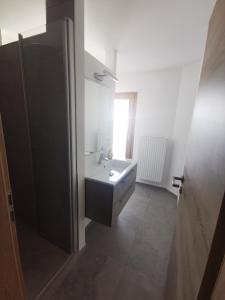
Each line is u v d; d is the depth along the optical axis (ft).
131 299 4.05
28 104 4.56
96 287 4.28
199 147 2.43
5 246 1.94
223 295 1.32
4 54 4.64
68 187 4.48
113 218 5.17
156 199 9.18
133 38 5.91
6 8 4.49
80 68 4.13
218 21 2.28
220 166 1.55
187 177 3.08
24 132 5.06
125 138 11.31
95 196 5.14
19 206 6.29
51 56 3.80
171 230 6.66
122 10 4.40
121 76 10.53
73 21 3.70
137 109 10.52
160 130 10.12
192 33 5.43
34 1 4.18
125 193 6.11
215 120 1.85
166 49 6.75
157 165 10.13
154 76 9.70
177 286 2.72
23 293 2.31
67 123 4.02
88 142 5.92
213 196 1.64
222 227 1.45
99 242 5.83
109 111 6.99
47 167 4.73
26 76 4.36
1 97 5.19
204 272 1.61
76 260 5.06
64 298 4.00
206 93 2.39
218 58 2.05
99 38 5.94
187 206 2.81
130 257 5.26
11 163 5.84
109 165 7.04
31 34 4.24
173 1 4.00
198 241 1.97
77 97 4.16
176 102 9.39
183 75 8.77
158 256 5.35
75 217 4.91
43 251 5.16
